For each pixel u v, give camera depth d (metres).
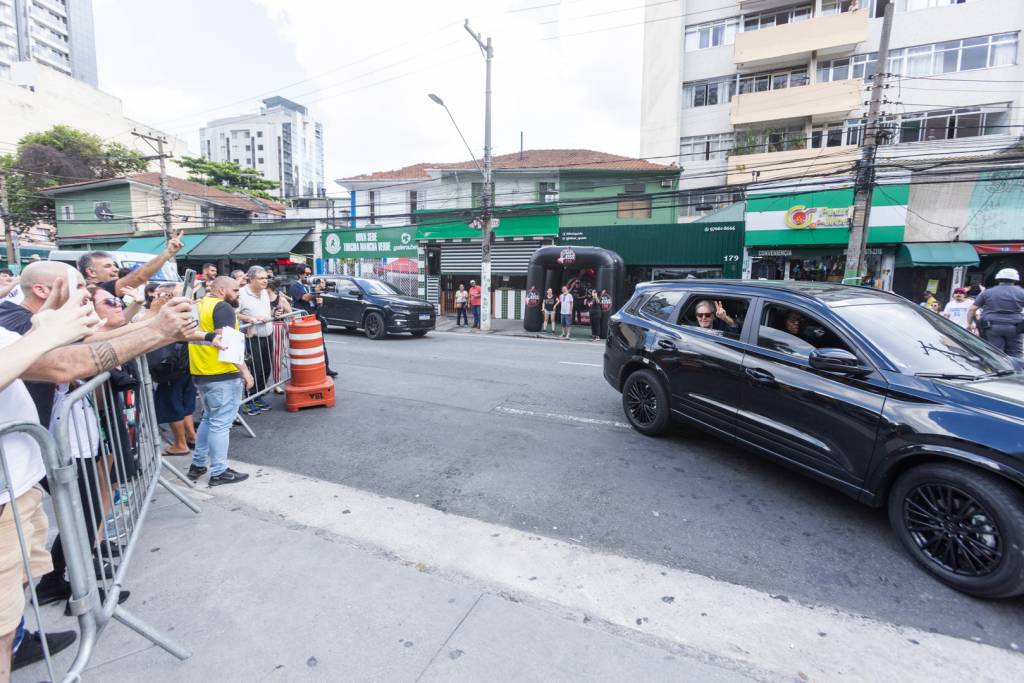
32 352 1.41
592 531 3.31
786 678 2.09
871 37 22.06
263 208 34.44
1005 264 15.83
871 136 12.41
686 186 25.77
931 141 19.89
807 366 3.69
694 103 26.00
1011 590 2.54
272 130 124.81
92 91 48.44
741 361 4.17
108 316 3.18
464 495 3.83
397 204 24.11
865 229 12.91
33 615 2.44
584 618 2.44
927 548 2.93
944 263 15.26
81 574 1.73
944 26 20.98
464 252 22.20
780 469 4.35
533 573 2.81
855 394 3.31
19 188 29.41
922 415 2.95
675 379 4.82
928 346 3.52
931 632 2.41
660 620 2.44
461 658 2.14
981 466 2.65
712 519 3.48
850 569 2.92
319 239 25.05
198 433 4.11
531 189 23.06
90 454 2.38
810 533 3.31
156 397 4.52
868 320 3.67
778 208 16.91
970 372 3.31
